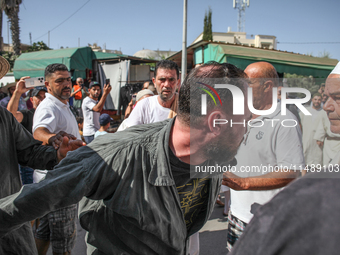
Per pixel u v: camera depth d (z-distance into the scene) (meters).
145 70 11.55
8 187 1.45
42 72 10.28
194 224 1.33
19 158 1.60
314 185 0.51
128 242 1.10
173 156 1.05
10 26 20.50
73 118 2.62
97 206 1.18
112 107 10.12
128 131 1.17
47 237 2.22
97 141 1.13
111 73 10.27
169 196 1.07
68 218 2.07
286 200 0.51
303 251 0.46
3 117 1.46
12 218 1.01
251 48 7.16
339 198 0.47
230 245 1.90
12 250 1.38
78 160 1.06
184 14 7.70
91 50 10.69
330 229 0.45
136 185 1.02
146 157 1.03
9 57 19.34
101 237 1.15
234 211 1.83
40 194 0.98
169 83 2.38
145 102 2.50
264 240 0.50
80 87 7.41
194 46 7.78
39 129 2.20
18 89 2.63
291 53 7.52
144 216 1.02
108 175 1.02
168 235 1.10
